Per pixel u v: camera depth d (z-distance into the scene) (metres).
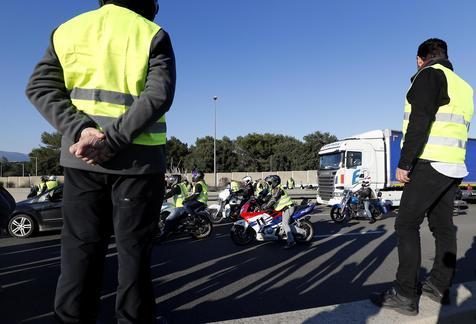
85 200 1.49
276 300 4.56
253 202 8.75
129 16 1.57
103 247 1.58
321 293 4.79
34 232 10.30
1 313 4.22
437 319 2.74
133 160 1.50
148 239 1.60
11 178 51.94
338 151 17.19
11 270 6.28
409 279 2.77
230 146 67.31
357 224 12.16
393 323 2.60
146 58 1.51
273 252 7.60
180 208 9.01
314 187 37.72
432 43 3.07
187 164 63.28
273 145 70.94
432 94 2.78
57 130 1.52
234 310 4.25
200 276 5.75
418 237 2.85
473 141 21.56
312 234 8.67
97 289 1.58
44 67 1.49
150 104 1.41
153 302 1.67
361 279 5.41
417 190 2.86
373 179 17.12
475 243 8.23
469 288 3.32
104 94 1.48
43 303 4.56
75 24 1.52
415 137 2.76
